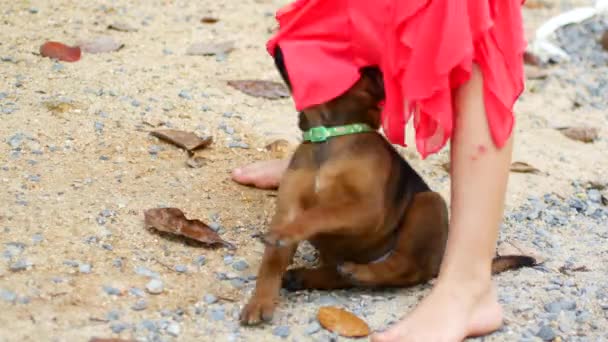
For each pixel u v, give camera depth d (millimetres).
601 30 6691
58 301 2895
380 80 3203
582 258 3627
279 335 2869
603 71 6062
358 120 3242
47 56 4863
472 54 2881
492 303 3012
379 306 3119
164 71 4957
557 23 5902
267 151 4262
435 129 3098
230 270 3232
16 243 3188
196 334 2824
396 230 3262
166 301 2982
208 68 5105
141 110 4426
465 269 2967
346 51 3174
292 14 3299
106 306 2908
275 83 5008
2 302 2850
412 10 2924
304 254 3531
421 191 3342
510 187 4281
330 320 2934
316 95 3133
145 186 3754
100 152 3975
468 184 2979
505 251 3615
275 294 2979
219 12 6020
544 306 3197
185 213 3596
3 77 4559
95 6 5777
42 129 4078
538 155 4695
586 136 4961
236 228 3562
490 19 2900
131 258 3215
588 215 4078
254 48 5492
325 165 3158
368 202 3100
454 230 2996
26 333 2721
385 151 3244
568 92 5648
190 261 3260
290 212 3166
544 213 4031
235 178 3912
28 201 3484
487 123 2967
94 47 5086
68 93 4469
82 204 3521
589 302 3248
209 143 4207
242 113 4629
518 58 3021
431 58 2922
